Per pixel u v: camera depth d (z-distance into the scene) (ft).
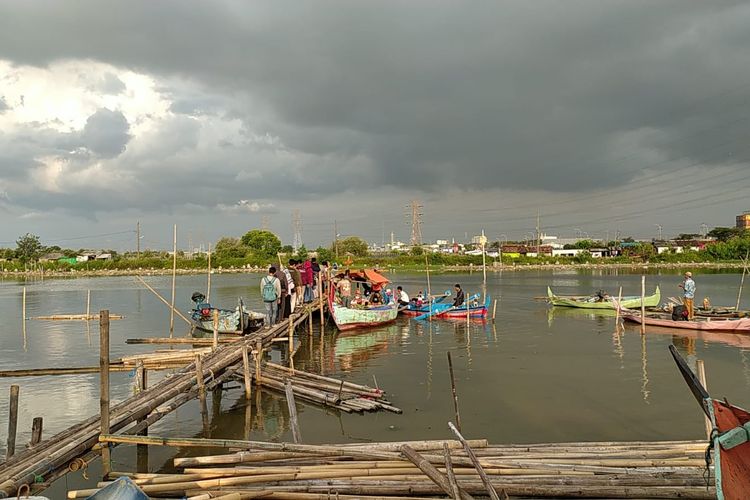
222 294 174.50
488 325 95.81
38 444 28.27
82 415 44.42
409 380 54.54
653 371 57.21
